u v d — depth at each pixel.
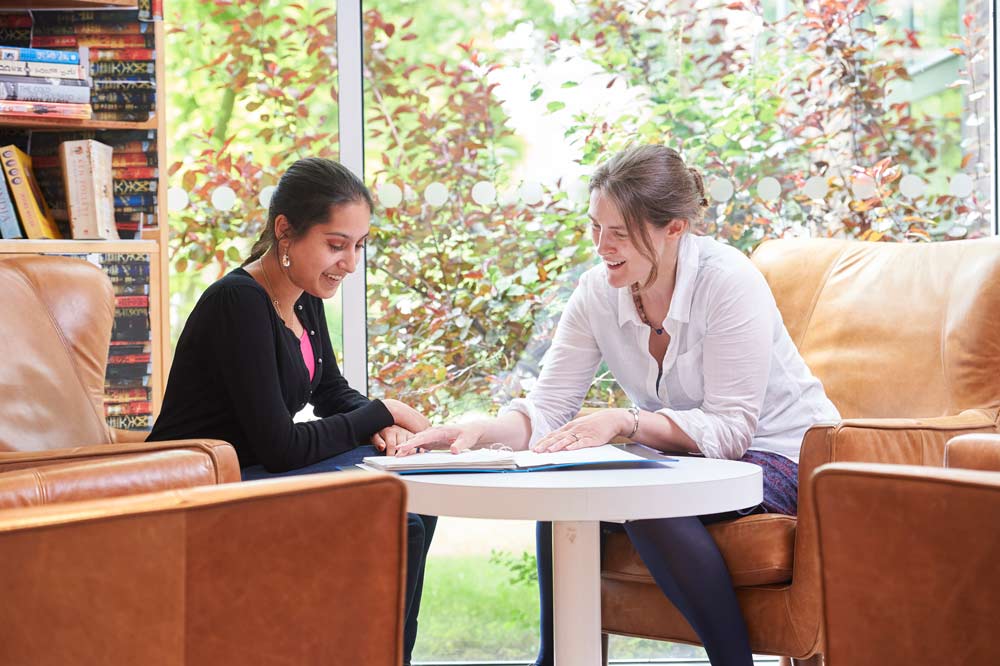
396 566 1.23
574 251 3.07
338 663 1.21
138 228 2.80
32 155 2.80
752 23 3.07
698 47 3.07
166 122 2.97
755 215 3.08
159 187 2.80
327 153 3.03
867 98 3.08
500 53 3.05
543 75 3.05
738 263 2.23
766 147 3.08
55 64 2.68
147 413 2.75
